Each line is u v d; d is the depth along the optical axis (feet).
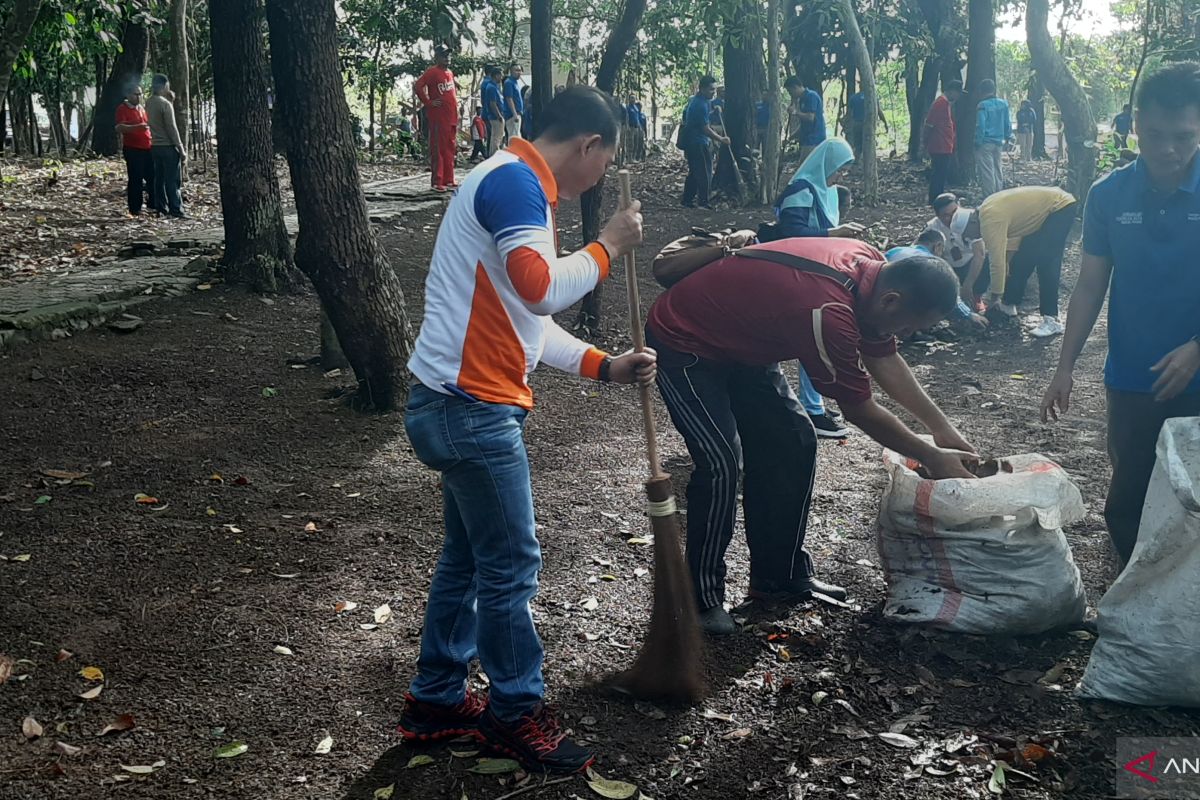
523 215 8.67
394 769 9.97
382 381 21.48
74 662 11.76
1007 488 11.86
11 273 32.73
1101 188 12.03
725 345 12.01
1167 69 11.08
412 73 80.28
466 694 10.44
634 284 10.07
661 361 12.34
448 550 10.05
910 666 11.81
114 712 10.82
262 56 30.66
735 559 14.93
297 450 19.40
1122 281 11.91
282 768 9.96
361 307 20.94
